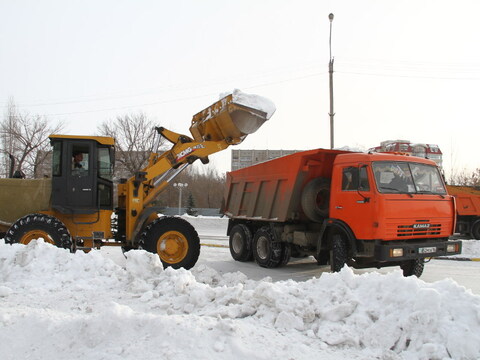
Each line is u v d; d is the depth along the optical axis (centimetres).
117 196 941
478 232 1573
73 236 820
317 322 399
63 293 524
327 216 897
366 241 737
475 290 735
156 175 905
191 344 336
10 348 351
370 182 729
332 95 1800
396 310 388
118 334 358
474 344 342
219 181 5538
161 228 838
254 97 910
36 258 602
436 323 362
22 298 500
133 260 593
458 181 2934
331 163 898
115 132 3688
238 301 446
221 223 2509
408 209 737
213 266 1005
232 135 952
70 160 819
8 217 820
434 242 764
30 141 3183
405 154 836
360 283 444
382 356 348
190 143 938
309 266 1014
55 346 354
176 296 496
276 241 963
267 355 334
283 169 939
